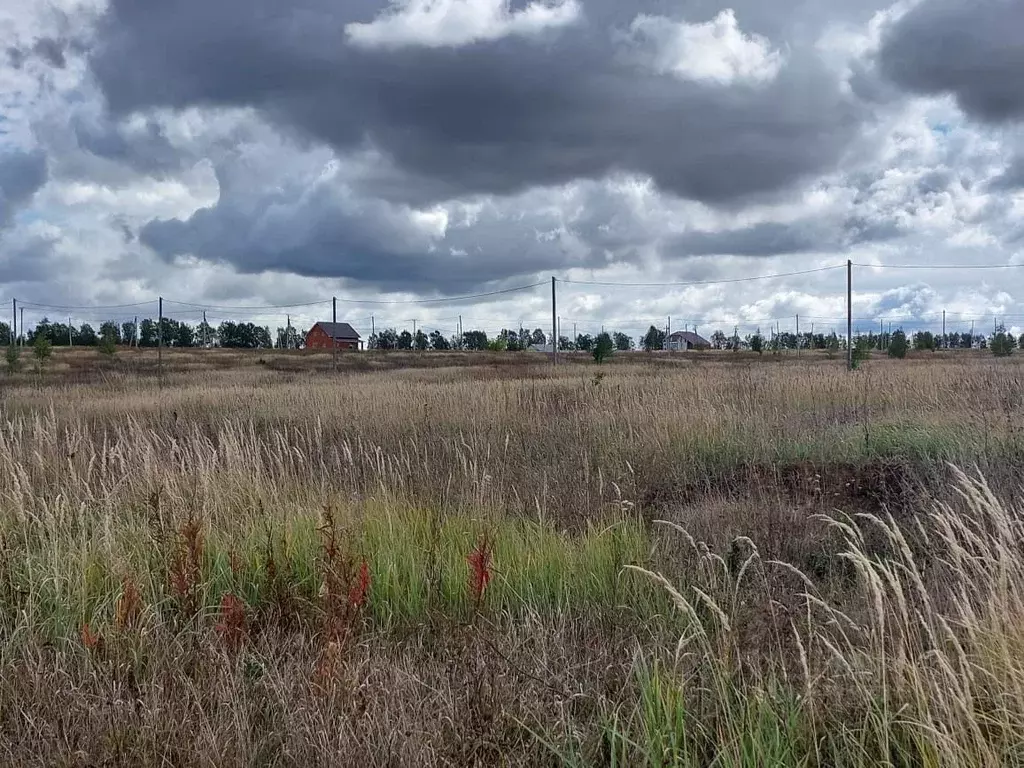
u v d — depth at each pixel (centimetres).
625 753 281
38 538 538
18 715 323
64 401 1956
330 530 519
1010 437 776
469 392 1548
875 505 651
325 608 418
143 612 398
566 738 302
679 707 299
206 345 10656
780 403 1194
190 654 379
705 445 886
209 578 478
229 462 670
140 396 2045
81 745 298
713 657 328
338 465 771
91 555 489
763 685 322
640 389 1452
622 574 482
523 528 582
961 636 343
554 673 355
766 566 489
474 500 639
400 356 6134
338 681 327
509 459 835
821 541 542
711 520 596
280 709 328
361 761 282
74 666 373
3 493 604
